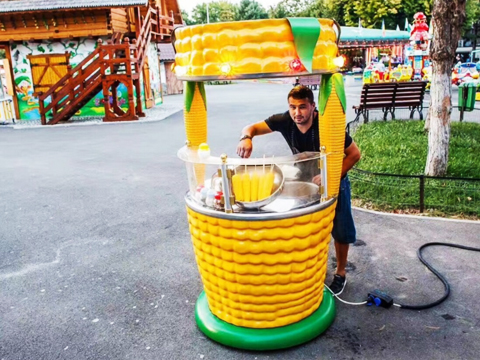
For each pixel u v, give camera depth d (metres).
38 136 13.05
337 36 2.77
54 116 15.62
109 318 3.33
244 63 2.46
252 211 2.70
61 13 16.20
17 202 6.38
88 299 3.61
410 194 5.45
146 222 5.35
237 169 2.76
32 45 16.95
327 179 2.85
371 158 7.45
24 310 3.47
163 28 21.78
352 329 3.06
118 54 16.81
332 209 2.93
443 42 5.91
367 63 28.92
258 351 2.88
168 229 5.09
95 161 9.02
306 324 2.96
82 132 13.40
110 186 7.05
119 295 3.66
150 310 3.42
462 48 51.56
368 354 2.80
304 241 2.76
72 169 8.36
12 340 3.09
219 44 2.49
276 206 2.73
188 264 4.18
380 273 3.83
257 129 3.35
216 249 2.82
